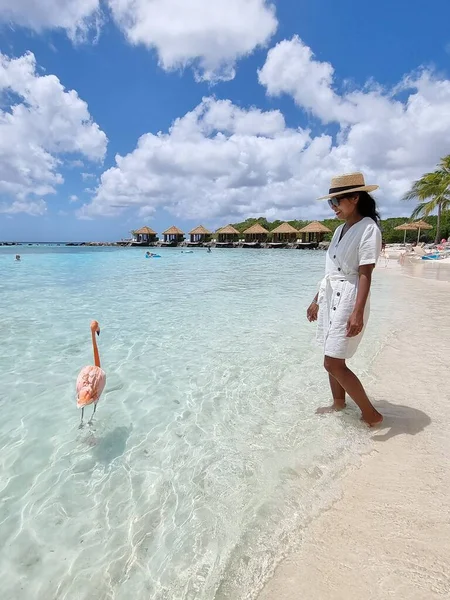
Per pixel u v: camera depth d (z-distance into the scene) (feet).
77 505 7.79
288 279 50.65
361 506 7.16
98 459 9.37
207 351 17.54
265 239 199.93
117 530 7.09
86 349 18.07
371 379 13.44
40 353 17.48
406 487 7.58
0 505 7.80
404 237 153.48
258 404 12.08
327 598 5.33
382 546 6.16
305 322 23.21
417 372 13.99
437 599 5.11
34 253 138.21
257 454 9.32
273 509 7.33
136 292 37.22
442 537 6.23
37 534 7.04
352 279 9.36
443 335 19.33
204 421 11.14
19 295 34.73
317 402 12.00
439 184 117.50
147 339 19.67
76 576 6.14
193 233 216.13
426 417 10.46
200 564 6.23
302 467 8.61
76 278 51.11
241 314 25.88
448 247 109.91
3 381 14.24
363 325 9.31
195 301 31.58
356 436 9.73
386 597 5.22
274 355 16.80
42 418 11.46
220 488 8.13
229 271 64.64
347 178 9.31
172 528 7.08
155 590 5.82
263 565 6.07
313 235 185.47
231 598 5.54
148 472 8.82
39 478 8.64
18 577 6.15
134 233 232.32
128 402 12.50
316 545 6.33
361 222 9.16
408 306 28.32
